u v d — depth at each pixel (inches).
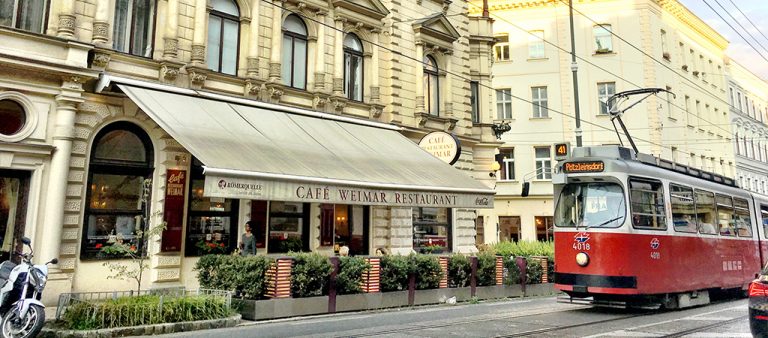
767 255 732.7
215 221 571.5
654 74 1400.1
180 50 557.0
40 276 344.8
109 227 506.3
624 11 1422.2
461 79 877.8
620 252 484.7
